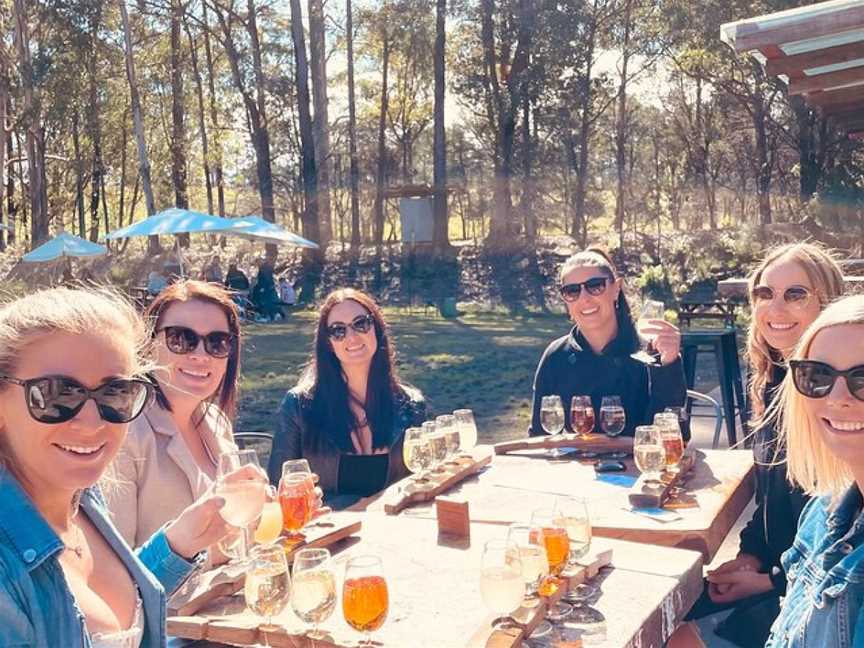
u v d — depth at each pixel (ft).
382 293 104.78
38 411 5.23
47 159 134.41
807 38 15.17
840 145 98.58
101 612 5.85
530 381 42.86
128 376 5.53
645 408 15.51
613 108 137.69
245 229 60.64
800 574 7.09
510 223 112.37
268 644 7.13
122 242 148.25
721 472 12.34
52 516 5.80
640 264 108.06
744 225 103.04
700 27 96.63
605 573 8.45
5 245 133.39
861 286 12.62
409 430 12.23
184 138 132.98
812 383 6.60
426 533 9.79
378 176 135.54
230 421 11.97
